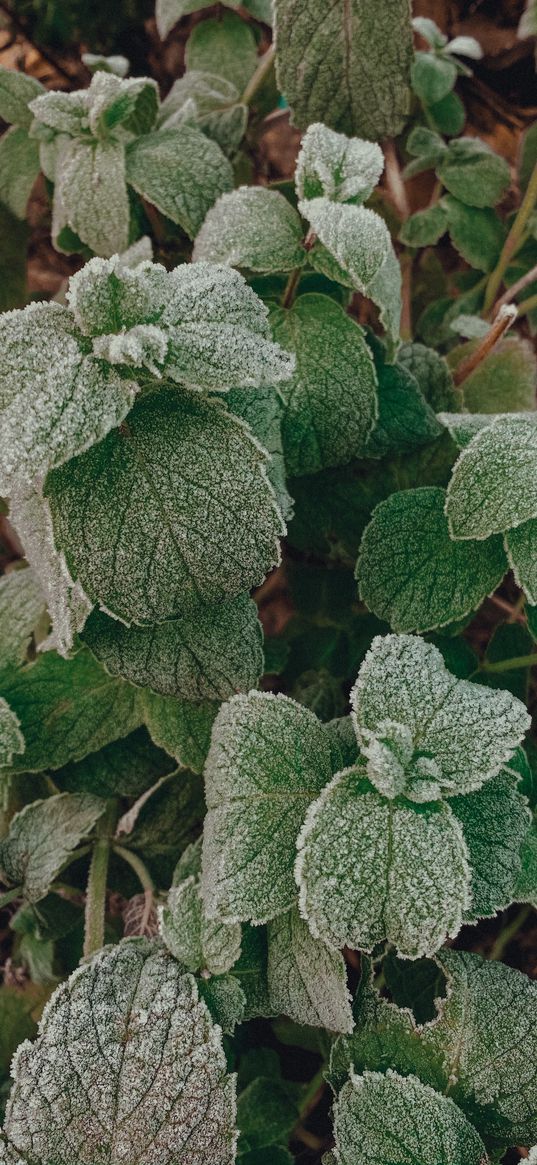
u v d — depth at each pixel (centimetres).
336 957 37
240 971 38
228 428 36
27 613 43
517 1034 38
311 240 40
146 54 61
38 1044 37
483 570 40
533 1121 37
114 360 35
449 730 36
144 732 43
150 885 42
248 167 51
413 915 35
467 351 48
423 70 48
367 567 41
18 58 60
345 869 35
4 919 49
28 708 41
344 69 44
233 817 37
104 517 36
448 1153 36
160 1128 36
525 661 42
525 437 39
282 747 37
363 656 47
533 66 57
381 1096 37
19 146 46
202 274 36
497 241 50
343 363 40
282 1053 46
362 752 36
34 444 34
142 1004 37
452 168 49
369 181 39
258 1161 42
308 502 45
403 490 43
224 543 36
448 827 36
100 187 41
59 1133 36
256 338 36
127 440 36
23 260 49
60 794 42
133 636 39
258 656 40
